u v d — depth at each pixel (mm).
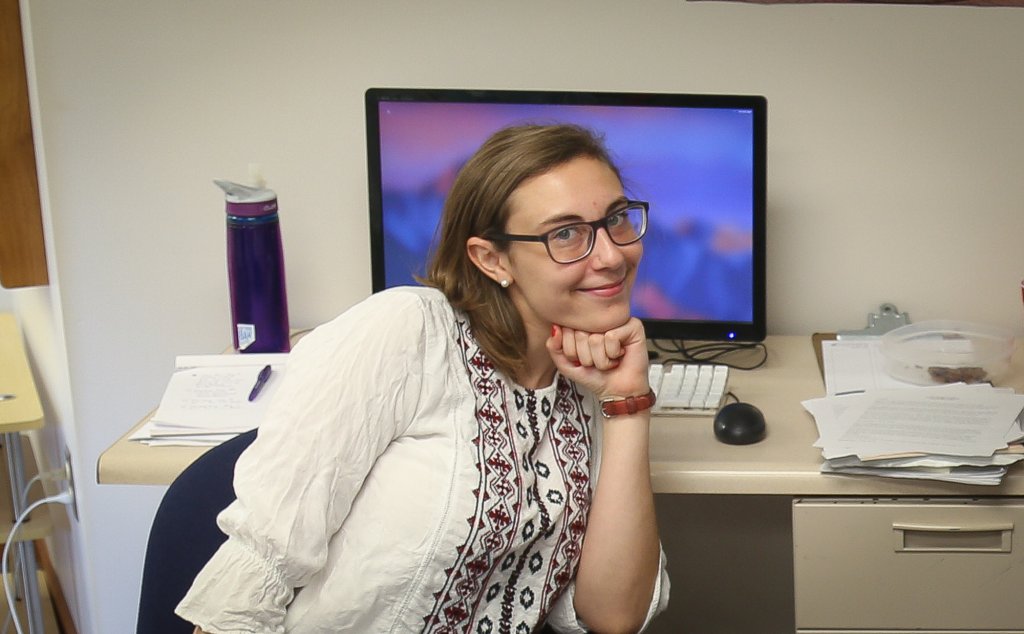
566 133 1400
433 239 2018
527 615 1450
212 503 1421
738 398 1923
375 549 1349
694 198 2053
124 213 2275
